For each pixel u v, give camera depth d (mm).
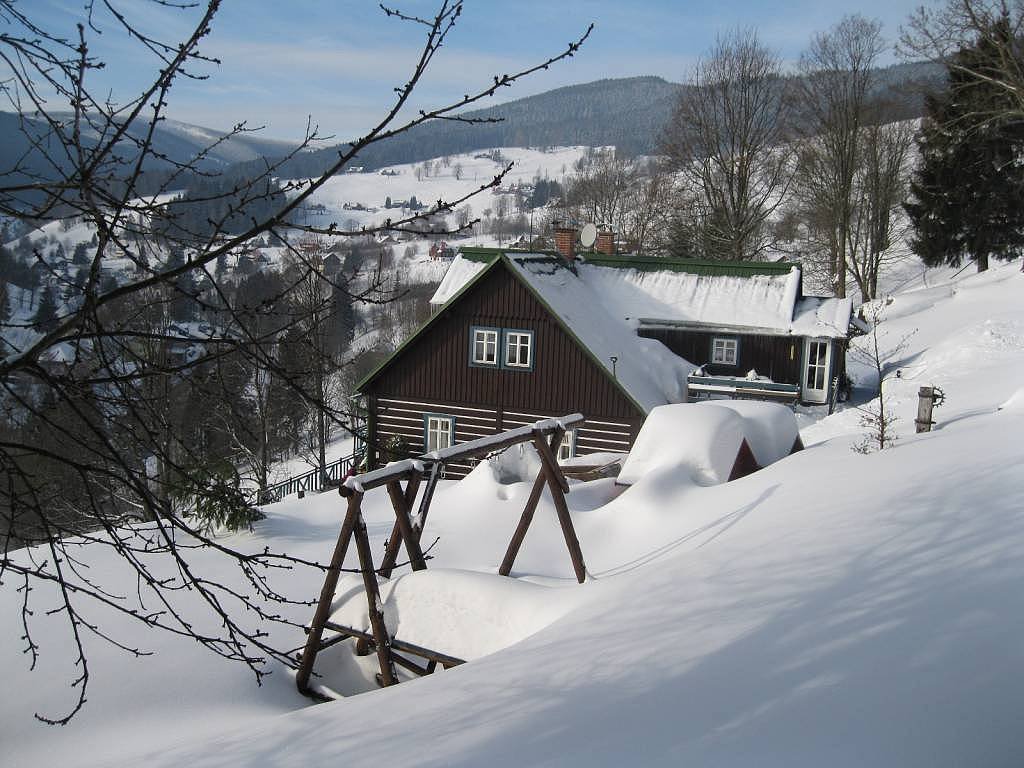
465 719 5223
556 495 9219
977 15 28141
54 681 7363
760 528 8758
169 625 8695
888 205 45719
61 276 4371
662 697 5047
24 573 4047
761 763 4121
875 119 43438
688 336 25266
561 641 6430
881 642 5324
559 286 23750
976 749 4074
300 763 4973
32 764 6121
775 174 43938
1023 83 28359
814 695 4777
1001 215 40094
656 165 51719
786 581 6770
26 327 4082
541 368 22141
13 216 3924
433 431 23234
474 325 22562
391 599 7922
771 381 23641
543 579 9328
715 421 12586
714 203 42906
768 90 40344
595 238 29594
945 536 7086
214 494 4773
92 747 6348
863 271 45969
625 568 9477
